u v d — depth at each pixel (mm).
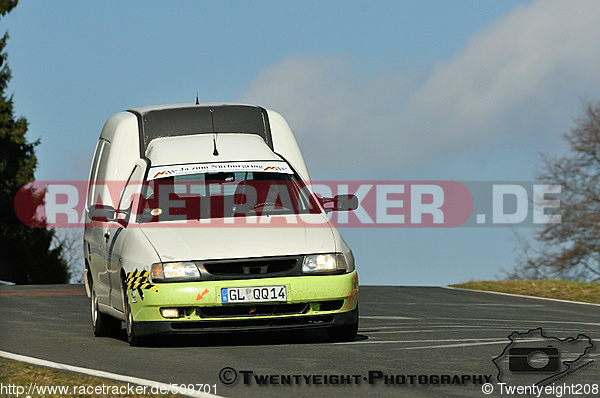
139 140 31750
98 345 27359
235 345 26953
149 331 26016
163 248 26422
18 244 130875
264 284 25828
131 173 30828
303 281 26078
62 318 36375
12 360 24250
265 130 32688
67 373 22172
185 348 26312
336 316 26516
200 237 26781
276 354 24906
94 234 31953
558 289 50531
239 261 25984
